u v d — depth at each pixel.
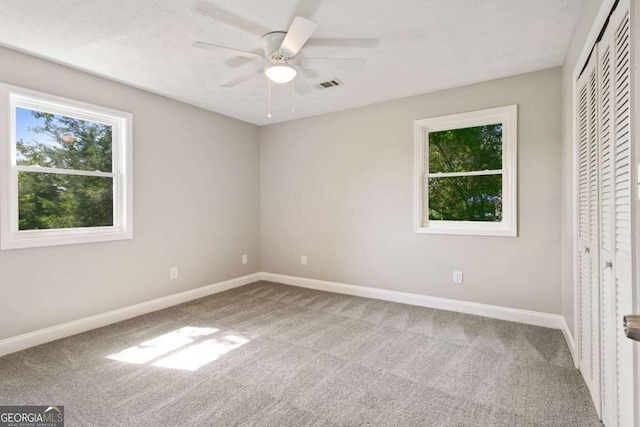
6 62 2.42
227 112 4.11
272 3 1.93
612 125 1.40
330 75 2.98
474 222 3.31
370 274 3.87
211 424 1.65
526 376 2.09
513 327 2.90
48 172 2.72
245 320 3.13
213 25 2.16
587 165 1.90
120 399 1.86
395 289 3.71
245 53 2.23
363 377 2.10
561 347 2.49
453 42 2.40
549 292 2.89
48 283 2.66
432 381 2.04
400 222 3.64
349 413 1.74
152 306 3.40
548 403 1.81
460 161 3.40
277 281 4.64
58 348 2.53
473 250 3.24
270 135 4.68
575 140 2.18
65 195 2.84
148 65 2.74
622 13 1.26
